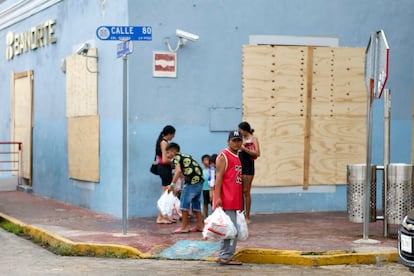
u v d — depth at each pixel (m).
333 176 15.25
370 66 11.45
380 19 15.62
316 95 15.15
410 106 15.90
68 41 17.38
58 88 18.12
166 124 14.40
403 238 9.13
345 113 15.31
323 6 15.21
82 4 16.39
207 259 10.59
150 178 14.29
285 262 10.34
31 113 20.27
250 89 14.84
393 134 15.80
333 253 10.47
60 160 18.02
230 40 14.75
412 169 11.79
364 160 15.44
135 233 12.41
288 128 15.01
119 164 14.42
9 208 16.58
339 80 15.27
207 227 9.91
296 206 15.11
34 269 9.88
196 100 14.58
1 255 11.16
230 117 14.76
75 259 10.76
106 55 15.08
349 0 15.38
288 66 15.00
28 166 20.48
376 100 15.66
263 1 14.89
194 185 12.37
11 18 22.09
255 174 14.87
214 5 14.65
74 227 13.26
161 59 14.33
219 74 14.70
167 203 13.14
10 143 20.78
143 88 14.22
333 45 15.27
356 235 12.12
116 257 10.91
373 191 11.93
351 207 11.89
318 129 15.17
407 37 15.84
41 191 19.53
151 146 14.29
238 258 10.42
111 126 14.81
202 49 14.59
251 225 13.30
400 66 15.81
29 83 20.39
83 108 16.30
